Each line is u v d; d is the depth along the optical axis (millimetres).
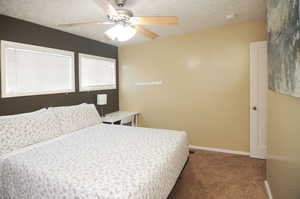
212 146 3426
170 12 2424
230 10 2424
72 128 2539
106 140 2137
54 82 2932
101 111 3859
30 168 1445
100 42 3836
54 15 2391
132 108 4273
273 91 1677
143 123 4152
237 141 3213
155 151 1776
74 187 1191
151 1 2098
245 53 3039
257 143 3018
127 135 2334
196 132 3564
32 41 2592
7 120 1938
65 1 2020
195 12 2457
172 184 1702
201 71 3434
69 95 3158
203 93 3447
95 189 1145
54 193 1258
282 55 1259
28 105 2562
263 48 2873
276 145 1668
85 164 1495
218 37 3229
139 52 4098
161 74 3859
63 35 3035
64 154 1718
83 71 3455
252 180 2320
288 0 1097
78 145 1973
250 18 2785
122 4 2033
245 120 3127
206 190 2119
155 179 1362
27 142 1964
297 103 1109
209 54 3332
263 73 2902
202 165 2771
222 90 3273
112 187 1161
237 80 3141
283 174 1429
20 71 2480
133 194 1124
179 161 1971
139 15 2477
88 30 3039
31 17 2430
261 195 2014
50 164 1500
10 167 1547
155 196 1343
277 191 1632
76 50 3275
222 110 3301
